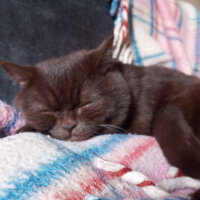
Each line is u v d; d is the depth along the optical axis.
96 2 0.49
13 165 0.29
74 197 0.27
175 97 0.42
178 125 0.38
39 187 0.27
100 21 0.49
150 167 0.35
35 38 0.44
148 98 0.42
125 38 0.49
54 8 0.45
